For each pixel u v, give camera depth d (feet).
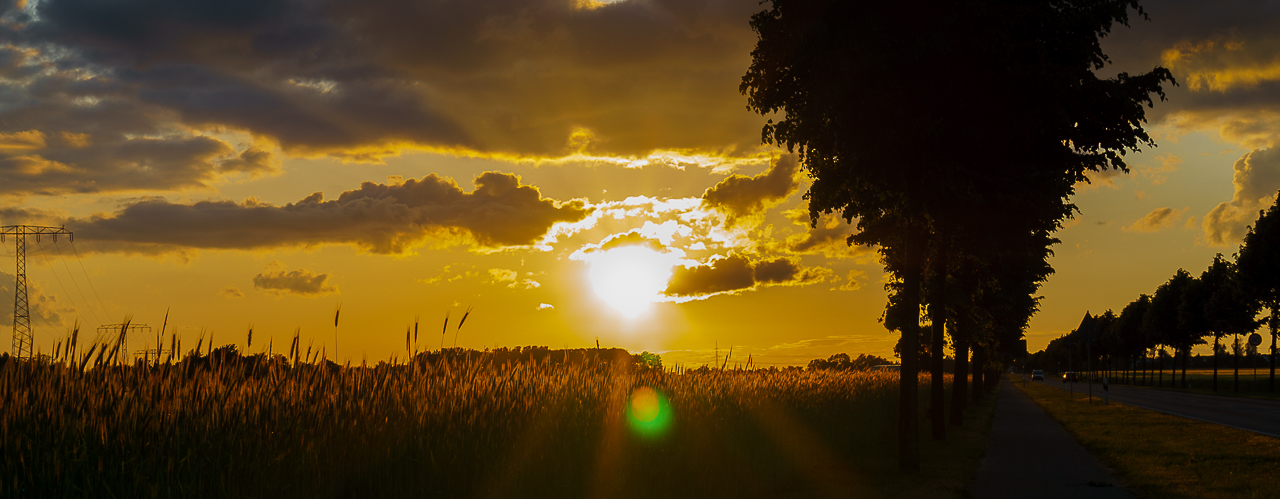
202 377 17.90
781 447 47.03
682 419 36.94
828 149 46.73
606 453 31.19
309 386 19.98
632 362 40.68
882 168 43.70
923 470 48.11
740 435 42.01
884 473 46.80
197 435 16.30
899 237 52.49
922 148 42.47
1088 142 47.14
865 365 84.74
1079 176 49.11
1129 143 45.32
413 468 21.52
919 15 42.52
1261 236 148.97
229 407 17.39
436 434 22.56
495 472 24.14
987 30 39.63
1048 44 43.50
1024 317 124.57
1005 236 58.95
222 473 16.22
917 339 50.29
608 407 33.06
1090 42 44.09
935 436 70.59
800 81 46.85
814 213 48.01
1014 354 156.15
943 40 39.81
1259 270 147.64
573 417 30.17
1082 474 45.75
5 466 13.57
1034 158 46.55
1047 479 43.86
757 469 40.52
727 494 35.88
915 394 49.44
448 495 21.94
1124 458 51.57
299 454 18.24
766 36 47.88
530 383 29.81
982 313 86.63
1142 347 313.73
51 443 14.30
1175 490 38.27
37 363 15.62
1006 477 44.88
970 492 39.52
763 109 49.39
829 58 42.75
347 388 21.20
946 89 41.42
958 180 42.73
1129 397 173.78
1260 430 74.08
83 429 14.76
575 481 28.14
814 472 47.39
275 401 18.51
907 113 42.65
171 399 16.75
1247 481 40.32
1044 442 66.44
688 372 46.88
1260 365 543.39
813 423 54.75
